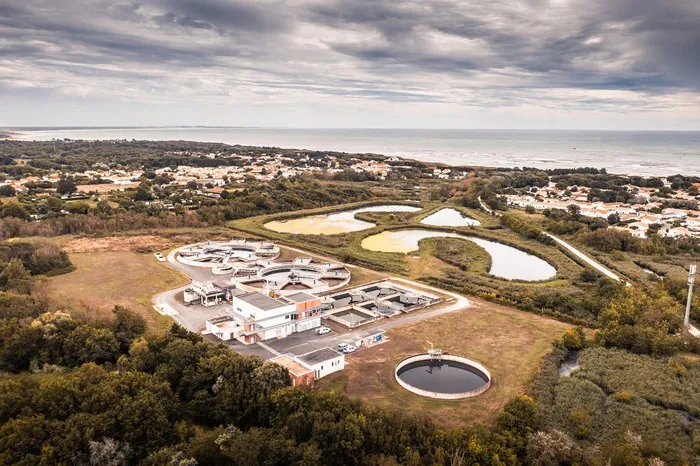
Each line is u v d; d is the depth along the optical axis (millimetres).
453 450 79688
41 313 124688
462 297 165250
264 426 87625
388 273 194750
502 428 86125
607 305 148125
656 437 87625
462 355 119938
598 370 111938
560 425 90562
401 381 105188
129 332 117188
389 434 83188
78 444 74312
